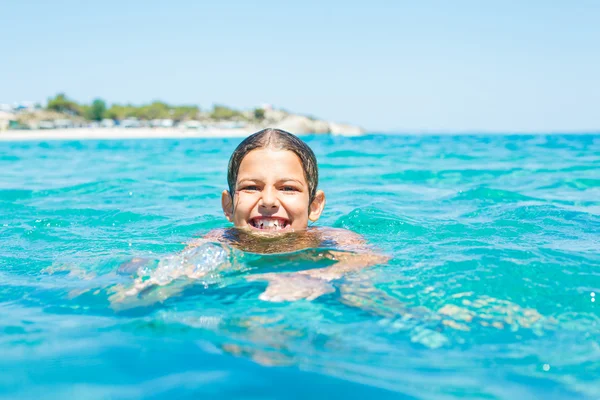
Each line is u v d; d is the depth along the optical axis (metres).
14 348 1.93
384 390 1.62
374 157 15.17
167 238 3.98
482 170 10.62
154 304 2.39
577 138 34.84
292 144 3.62
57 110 108.50
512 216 4.73
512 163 12.51
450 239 3.66
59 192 7.53
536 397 1.59
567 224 4.30
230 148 23.12
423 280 2.68
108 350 1.90
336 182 8.60
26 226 4.61
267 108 118.56
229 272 2.83
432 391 1.63
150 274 2.80
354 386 1.64
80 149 24.27
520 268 2.85
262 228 3.60
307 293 2.50
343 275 2.78
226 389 1.62
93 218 5.09
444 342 1.99
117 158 16.67
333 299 2.43
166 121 103.00
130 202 6.35
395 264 2.97
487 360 1.85
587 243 3.57
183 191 7.40
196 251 3.00
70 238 4.04
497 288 2.56
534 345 1.97
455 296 2.47
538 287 2.58
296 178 3.57
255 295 2.49
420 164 12.41
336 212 5.29
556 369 1.78
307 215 3.72
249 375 1.71
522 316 2.25
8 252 3.57
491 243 3.50
